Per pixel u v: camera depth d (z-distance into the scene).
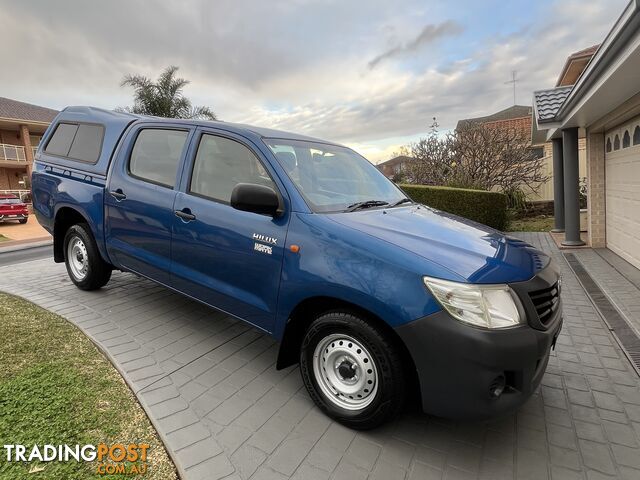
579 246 9.39
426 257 2.49
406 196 4.16
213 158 3.56
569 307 5.27
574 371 3.59
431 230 2.99
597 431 2.77
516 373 2.37
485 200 11.89
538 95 9.81
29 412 2.66
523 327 2.37
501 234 3.40
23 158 29.91
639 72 4.91
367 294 2.46
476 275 2.40
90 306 4.62
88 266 4.80
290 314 2.88
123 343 3.74
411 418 2.87
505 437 2.70
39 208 5.10
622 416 2.94
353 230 2.73
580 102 6.82
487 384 2.26
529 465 2.44
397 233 2.78
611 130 8.52
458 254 2.60
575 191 9.39
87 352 3.53
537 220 15.30
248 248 3.10
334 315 2.68
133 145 4.22
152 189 3.88
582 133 9.95
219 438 2.56
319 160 3.70
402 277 2.42
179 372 3.30
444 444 2.61
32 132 31.69
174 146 3.87
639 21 3.82
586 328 4.57
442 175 17.28
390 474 2.34
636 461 2.48
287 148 3.49
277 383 3.23
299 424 2.74
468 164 16.59
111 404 2.81
